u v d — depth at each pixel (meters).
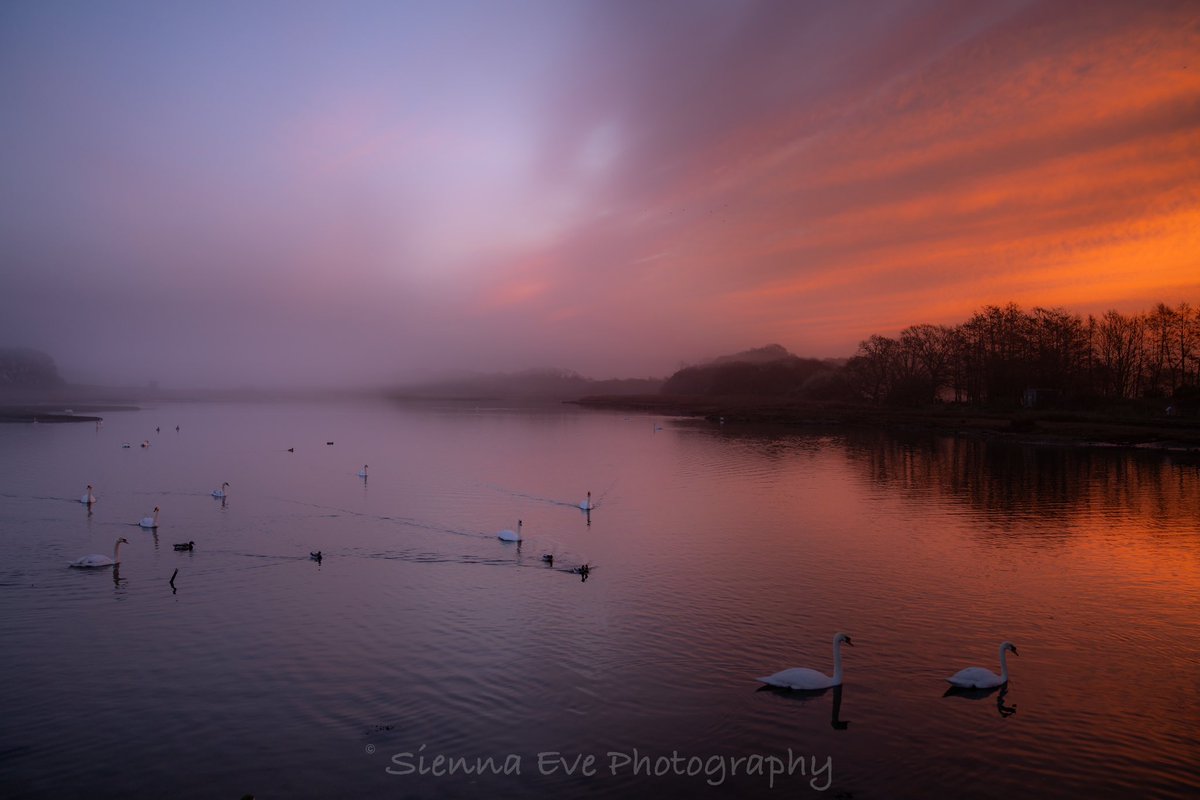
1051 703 19.95
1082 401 127.94
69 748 17.61
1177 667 22.28
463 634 24.95
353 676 21.59
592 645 23.95
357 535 40.44
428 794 15.81
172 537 39.91
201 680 21.34
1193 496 53.44
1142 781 16.36
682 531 41.62
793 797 15.71
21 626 25.67
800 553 36.12
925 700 20.11
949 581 31.17
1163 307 131.88
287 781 16.28
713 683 21.17
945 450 87.69
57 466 72.44
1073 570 32.88
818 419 141.50
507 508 49.34
